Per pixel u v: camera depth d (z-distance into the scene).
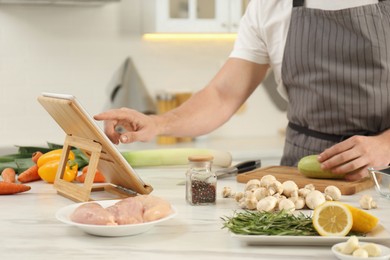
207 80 5.36
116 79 5.11
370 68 2.68
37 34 4.91
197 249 1.58
